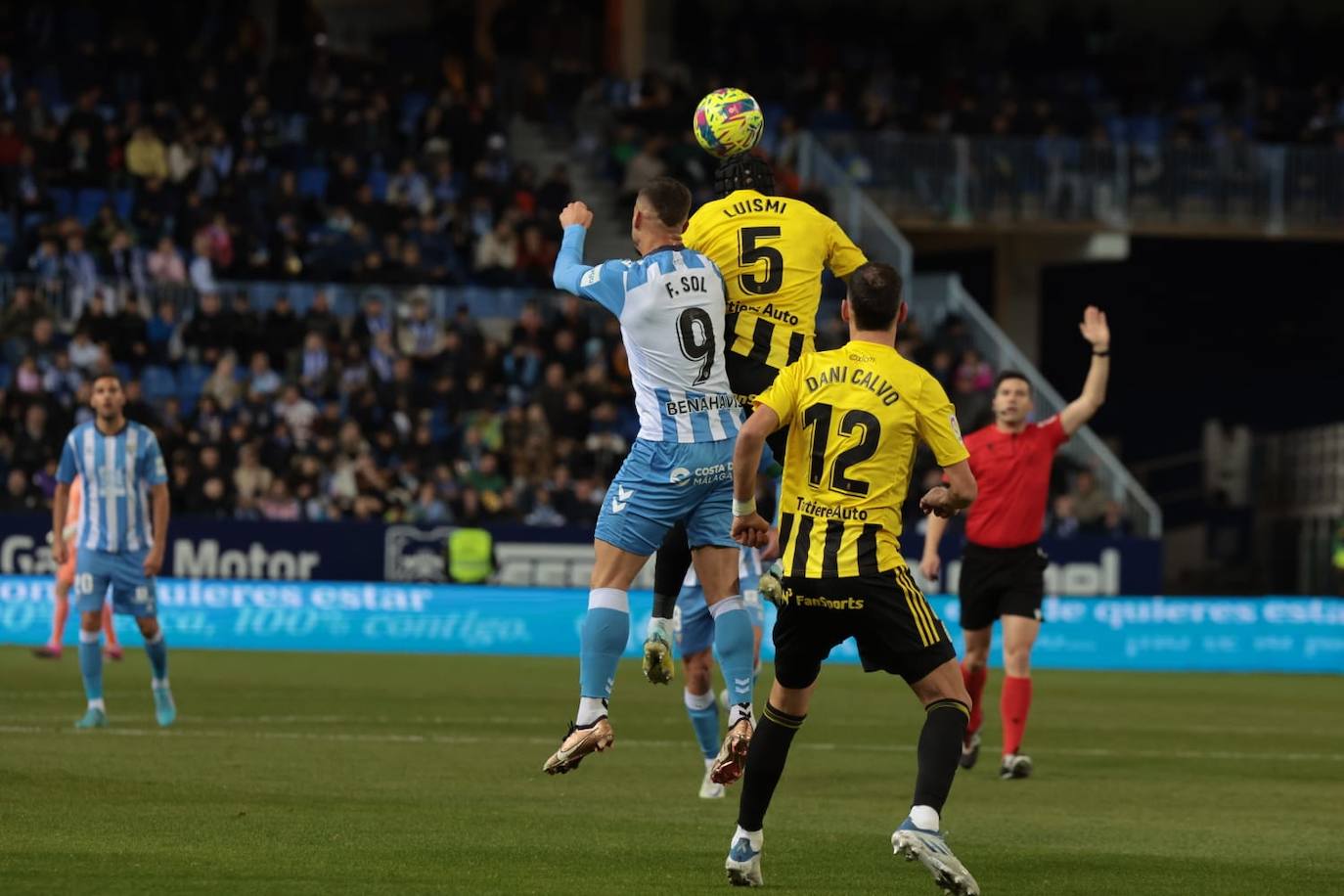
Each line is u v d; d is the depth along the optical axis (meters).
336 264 86.81
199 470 73.81
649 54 112.81
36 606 69.12
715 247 27.66
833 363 22.81
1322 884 24.55
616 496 26.67
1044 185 100.69
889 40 112.06
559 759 25.72
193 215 85.38
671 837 27.47
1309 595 101.50
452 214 92.00
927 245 109.88
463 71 102.88
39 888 21.77
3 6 96.12
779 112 104.88
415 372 82.50
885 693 57.53
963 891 21.28
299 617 70.75
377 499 74.62
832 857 26.02
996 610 38.28
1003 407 37.72
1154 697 58.62
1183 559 109.94
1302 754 42.41
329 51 104.00
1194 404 118.31
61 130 88.50
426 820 28.44
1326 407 118.44
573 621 71.50
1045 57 112.81
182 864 23.67
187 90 94.62
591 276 26.77
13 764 33.81
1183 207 101.88
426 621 71.31
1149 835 29.20
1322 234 103.25
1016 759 37.06
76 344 78.25
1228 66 114.88
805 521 22.77
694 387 26.56
